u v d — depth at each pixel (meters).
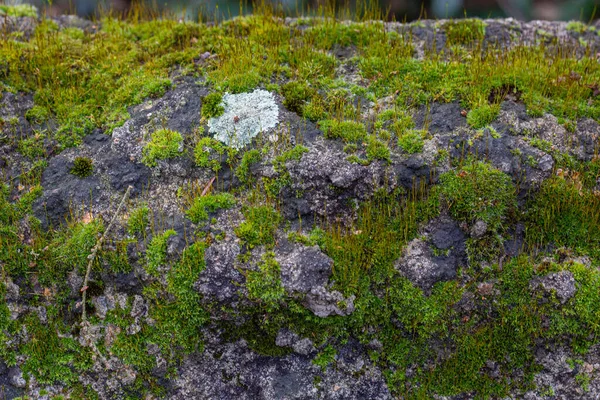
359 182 0.57
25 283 0.56
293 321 0.55
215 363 0.56
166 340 0.55
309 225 0.57
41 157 0.60
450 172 0.57
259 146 0.58
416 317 0.55
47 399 0.55
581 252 0.56
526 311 0.55
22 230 0.57
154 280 0.55
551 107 0.61
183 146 0.59
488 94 0.61
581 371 0.55
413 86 0.62
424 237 0.57
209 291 0.54
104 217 0.57
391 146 0.59
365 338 0.56
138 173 0.58
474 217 0.57
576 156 0.59
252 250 0.55
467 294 0.56
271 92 0.62
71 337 0.56
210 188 0.58
